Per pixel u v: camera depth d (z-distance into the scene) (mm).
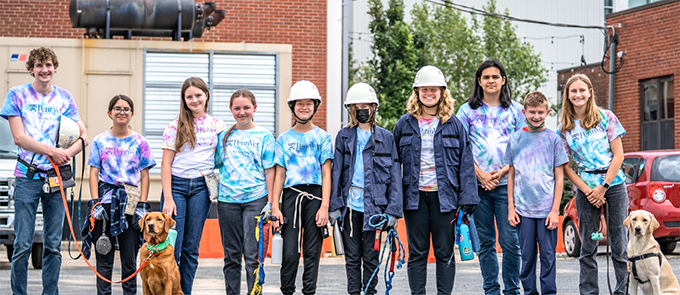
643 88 19953
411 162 5926
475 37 27156
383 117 25422
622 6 24297
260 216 5953
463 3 27547
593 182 6156
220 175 6043
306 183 5914
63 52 13750
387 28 26625
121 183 5941
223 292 7961
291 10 15781
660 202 10531
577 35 28891
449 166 5891
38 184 5879
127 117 5984
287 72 14719
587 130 6184
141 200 6078
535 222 6086
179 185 5945
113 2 13758
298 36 15789
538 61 27516
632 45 20062
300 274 9820
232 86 14492
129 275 5957
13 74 13617
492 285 6383
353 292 5809
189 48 14250
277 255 5816
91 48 13805
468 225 5852
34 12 15266
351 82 25969
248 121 6074
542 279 6031
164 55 14188
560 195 6055
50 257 5953
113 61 13906
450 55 26797
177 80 14242
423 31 26750
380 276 9547
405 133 6012
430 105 5938
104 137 6004
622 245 6230
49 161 5891
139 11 13812
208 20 14672
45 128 5910
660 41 19391
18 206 5855
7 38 13609
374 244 5828
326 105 15766
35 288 7770
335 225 5898
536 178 6035
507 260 6305
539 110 6020
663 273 6160
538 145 6059
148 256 5578
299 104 5949
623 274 6266
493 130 6414
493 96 6492
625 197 6207
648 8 19641
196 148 5980
